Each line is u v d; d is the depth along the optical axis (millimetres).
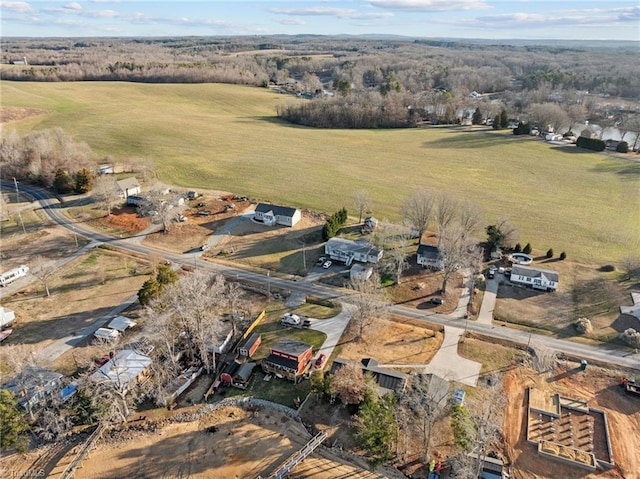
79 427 54438
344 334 69688
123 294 79188
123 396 54594
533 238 101438
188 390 59750
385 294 80312
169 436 52938
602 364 64125
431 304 77500
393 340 68562
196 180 133375
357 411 55750
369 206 110062
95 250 93688
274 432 53375
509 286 83000
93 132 171875
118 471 48781
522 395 58719
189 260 90500
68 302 76812
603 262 91312
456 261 78000
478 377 61375
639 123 176625
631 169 148500
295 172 141375
